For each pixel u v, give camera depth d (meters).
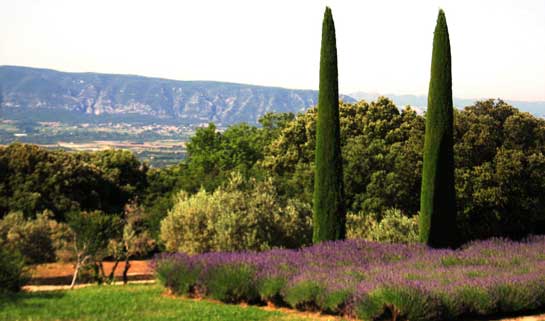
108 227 26.41
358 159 32.72
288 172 38.44
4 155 41.97
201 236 21.11
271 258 16.11
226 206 21.64
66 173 43.00
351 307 12.74
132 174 53.84
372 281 13.04
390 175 31.53
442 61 21.67
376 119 38.09
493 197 32.03
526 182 33.59
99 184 47.06
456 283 13.14
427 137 21.67
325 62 21.16
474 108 37.84
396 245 19.00
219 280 14.64
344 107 39.69
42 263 30.80
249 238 20.48
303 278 13.63
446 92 21.59
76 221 25.98
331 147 20.75
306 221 23.19
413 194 33.34
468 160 33.66
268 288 13.99
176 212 22.28
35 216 39.06
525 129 35.50
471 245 20.11
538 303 13.57
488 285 13.09
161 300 14.85
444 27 21.81
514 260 16.73
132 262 36.88
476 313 13.41
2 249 17.92
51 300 14.74
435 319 12.41
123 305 13.93
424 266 15.64
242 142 55.12
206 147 57.44
